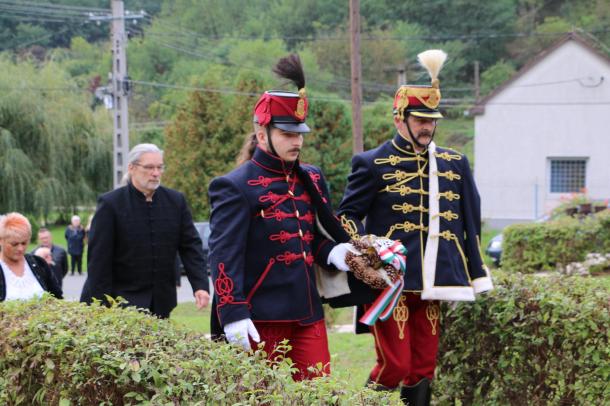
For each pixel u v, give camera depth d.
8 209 37.97
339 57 66.31
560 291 6.21
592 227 19.67
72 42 61.84
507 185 41.38
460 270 6.21
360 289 5.80
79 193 39.94
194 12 62.94
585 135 40.62
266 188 5.41
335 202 44.03
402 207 6.26
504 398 6.14
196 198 41.31
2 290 7.32
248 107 41.28
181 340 4.50
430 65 6.27
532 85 40.88
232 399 3.88
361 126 24.84
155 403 3.94
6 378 5.00
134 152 6.97
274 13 65.75
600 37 64.56
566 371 5.84
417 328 6.25
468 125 68.56
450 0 69.00
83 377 4.36
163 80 62.69
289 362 4.28
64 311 5.31
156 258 7.04
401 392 6.31
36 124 39.00
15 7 42.88
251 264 5.38
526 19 69.94
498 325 6.11
